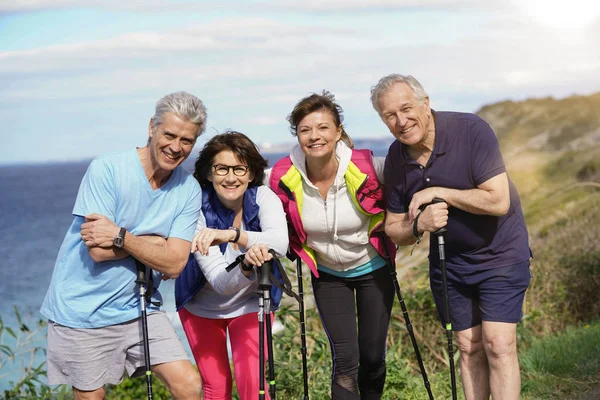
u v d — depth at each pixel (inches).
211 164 189.5
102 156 179.5
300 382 260.5
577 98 886.4
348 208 200.7
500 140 866.8
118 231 172.2
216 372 195.0
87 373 178.5
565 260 379.2
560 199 618.2
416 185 189.5
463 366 195.3
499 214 181.0
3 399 267.4
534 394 251.4
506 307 184.9
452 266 191.5
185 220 184.4
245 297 193.5
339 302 208.8
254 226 194.7
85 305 177.0
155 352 181.0
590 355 276.8
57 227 2640.3
